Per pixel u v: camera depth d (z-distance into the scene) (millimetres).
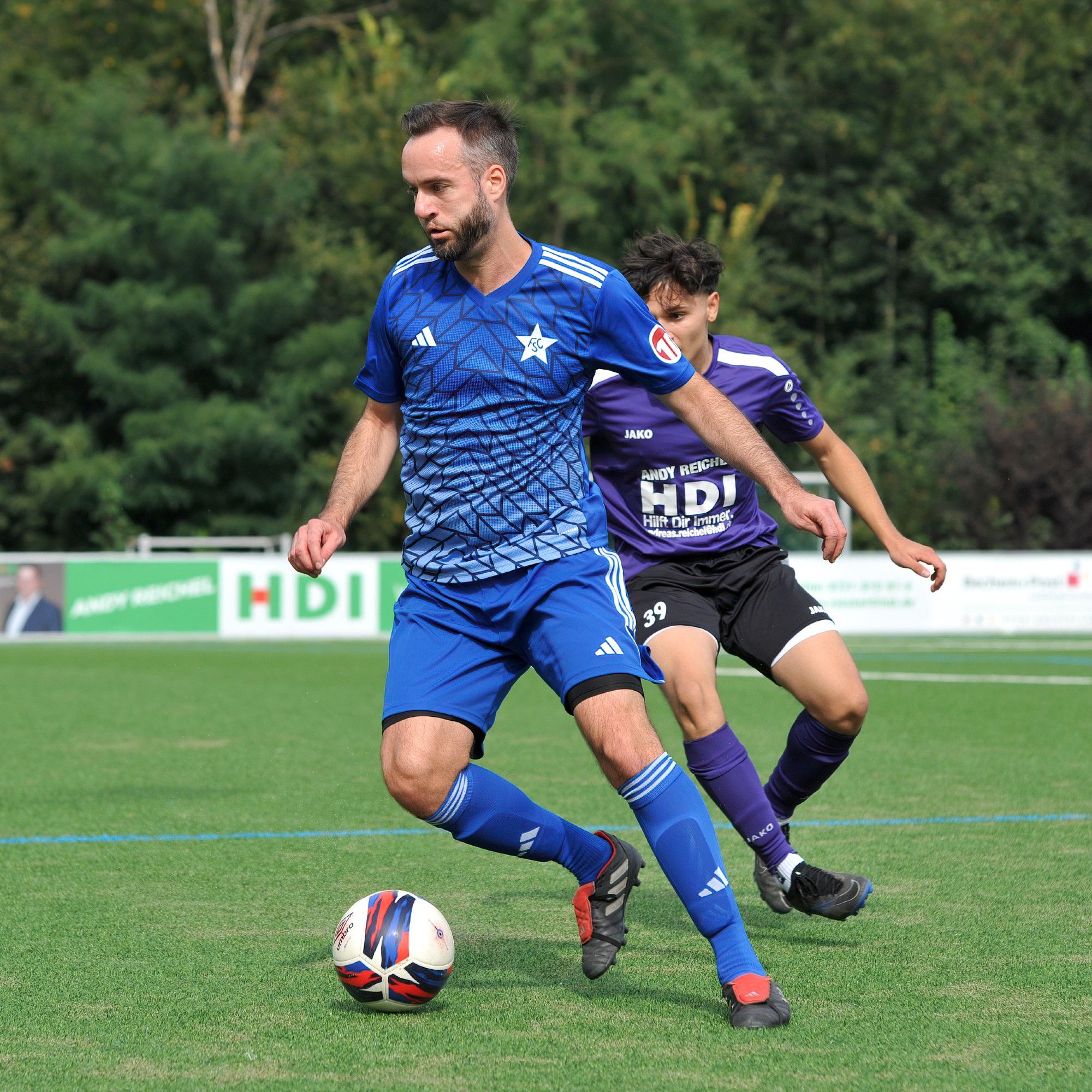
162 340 119188
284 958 15516
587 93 138750
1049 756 33031
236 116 134375
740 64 152500
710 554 18281
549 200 130500
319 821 24609
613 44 138125
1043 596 84750
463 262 13516
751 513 18516
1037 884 19297
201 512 122125
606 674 13328
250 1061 11906
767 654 17703
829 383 138875
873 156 153000
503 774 30141
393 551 128375
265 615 81500
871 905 18047
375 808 26016
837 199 151125
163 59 142125
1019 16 159375
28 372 125062
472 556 13727
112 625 80250
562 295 13461
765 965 15219
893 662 62062
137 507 118938
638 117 137125
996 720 40562
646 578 18156
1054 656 65688
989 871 20141
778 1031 12758
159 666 60625
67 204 119812
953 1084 11305
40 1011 13453
